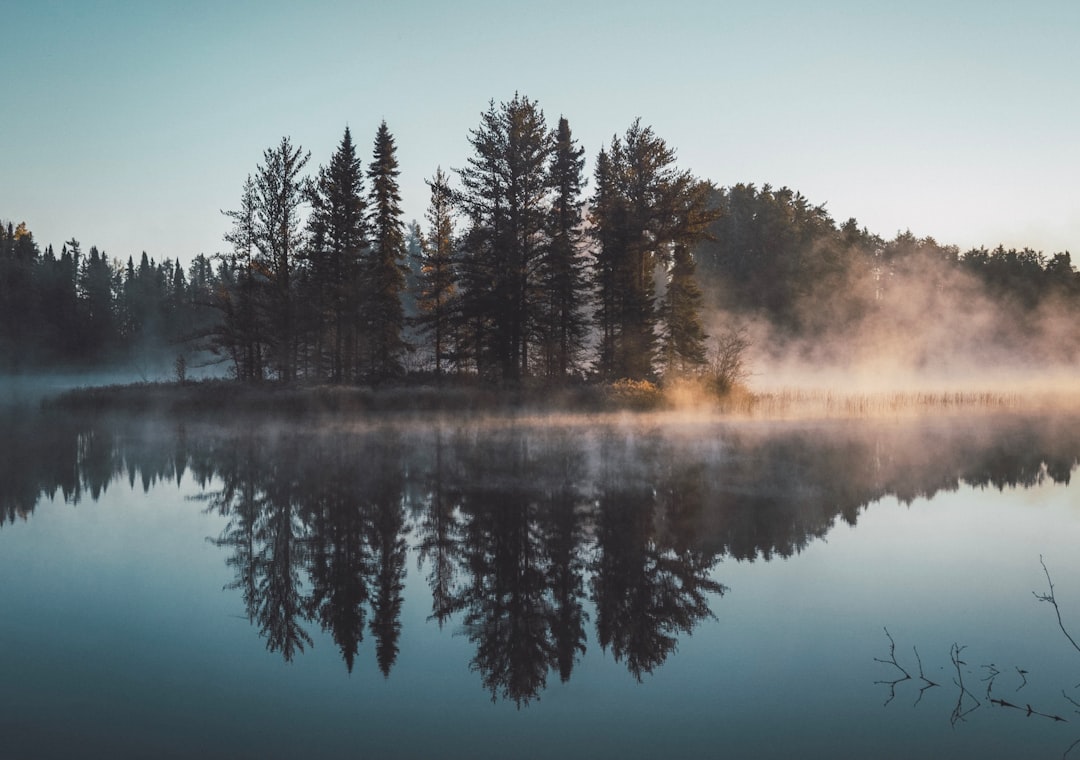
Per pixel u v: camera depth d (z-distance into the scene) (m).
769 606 9.73
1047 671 7.67
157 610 9.79
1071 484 17.64
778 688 7.39
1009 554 11.91
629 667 7.98
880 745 6.27
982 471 19.47
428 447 24.55
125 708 7.02
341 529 13.98
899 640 8.54
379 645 8.69
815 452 22.81
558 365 43.09
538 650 8.51
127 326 105.44
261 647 8.59
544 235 41.97
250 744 6.35
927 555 11.89
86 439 27.73
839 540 12.84
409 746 6.31
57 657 8.21
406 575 11.34
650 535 13.30
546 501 16.12
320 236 43.34
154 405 39.09
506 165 40.75
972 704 6.99
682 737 6.46
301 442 26.42
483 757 6.09
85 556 12.31
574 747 6.23
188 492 17.52
